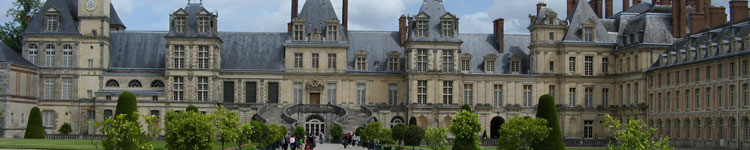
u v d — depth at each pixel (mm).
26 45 101312
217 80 103250
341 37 108062
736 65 79875
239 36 110438
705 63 85875
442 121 103750
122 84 103312
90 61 102438
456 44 104875
